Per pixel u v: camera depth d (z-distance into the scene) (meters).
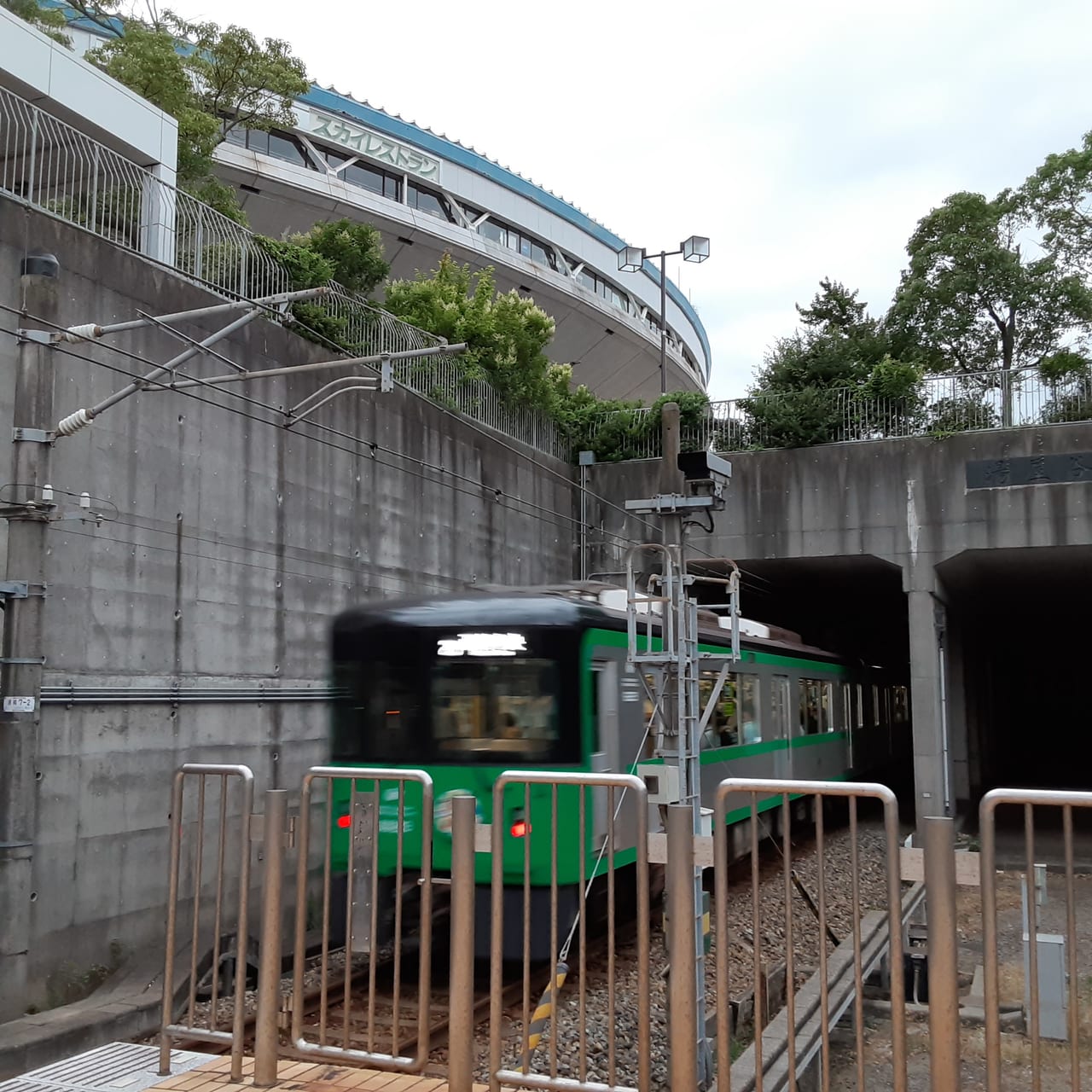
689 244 22.33
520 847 8.35
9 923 7.64
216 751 10.60
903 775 26.94
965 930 10.92
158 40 16.38
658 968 9.16
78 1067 4.68
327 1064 4.68
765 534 18.66
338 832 8.89
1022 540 17.06
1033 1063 3.37
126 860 9.44
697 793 7.48
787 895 3.83
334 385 12.67
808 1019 7.45
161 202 11.74
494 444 16.97
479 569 16.28
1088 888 13.55
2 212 8.75
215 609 10.73
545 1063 6.71
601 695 9.08
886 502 17.95
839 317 27.59
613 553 19.92
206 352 9.34
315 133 30.61
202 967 9.26
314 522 12.34
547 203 38.59
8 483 8.66
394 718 8.91
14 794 7.74
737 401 19.80
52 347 7.97
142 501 9.90
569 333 39.41
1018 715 36.22
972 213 25.23
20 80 11.59
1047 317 24.75
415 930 8.81
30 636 7.78
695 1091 3.79
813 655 17.73
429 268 34.00
